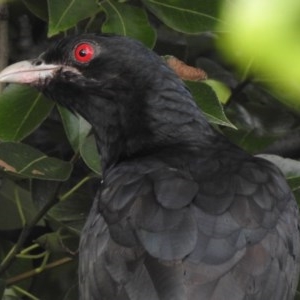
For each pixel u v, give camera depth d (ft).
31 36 49.62
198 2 38.86
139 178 35.40
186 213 33.68
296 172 40.24
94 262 34.45
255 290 32.76
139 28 39.88
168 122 38.83
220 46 44.42
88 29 44.52
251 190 35.01
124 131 39.14
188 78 40.22
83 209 42.39
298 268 35.99
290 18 28.68
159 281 32.01
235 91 44.83
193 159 36.45
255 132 44.21
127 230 33.91
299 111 45.62
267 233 34.24
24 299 44.60
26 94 40.73
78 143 40.52
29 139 48.11
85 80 39.75
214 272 32.19
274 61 28.99
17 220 43.39
